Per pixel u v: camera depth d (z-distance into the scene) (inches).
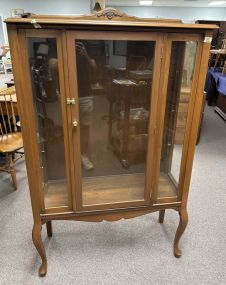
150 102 42.8
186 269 57.3
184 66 43.8
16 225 69.7
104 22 34.9
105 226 70.0
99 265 58.0
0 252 61.0
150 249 62.6
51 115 43.3
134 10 424.8
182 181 50.8
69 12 356.8
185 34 38.6
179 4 405.7
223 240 65.7
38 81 40.1
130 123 48.3
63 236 66.2
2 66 292.4
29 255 60.4
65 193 50.3
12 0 344.2
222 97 176.4
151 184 49.4
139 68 42.2
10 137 88.7
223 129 149.7
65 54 36.4
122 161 52.7
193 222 71.8
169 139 51.4
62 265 57.8
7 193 84.2
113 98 45.2
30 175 43.8
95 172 52.8
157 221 72.2
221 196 84.5
